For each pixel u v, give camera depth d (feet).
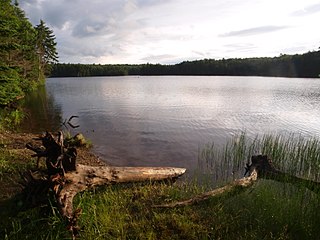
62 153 19.61
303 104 105.09
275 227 17.24
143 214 19.36
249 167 29.96
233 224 17.81
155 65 602.03
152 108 95.81
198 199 21.03
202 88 201.26
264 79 352.69
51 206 16.89
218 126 63.05
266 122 68.18
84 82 314.76
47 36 223.30
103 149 42.65
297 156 33.40
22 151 33.96
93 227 16.76
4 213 18.35
